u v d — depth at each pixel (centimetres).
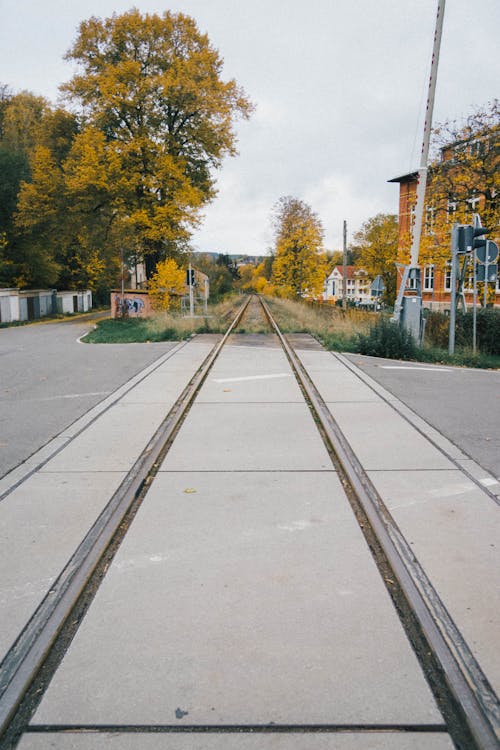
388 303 5700
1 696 229
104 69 3105
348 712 222
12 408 772
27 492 453
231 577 321
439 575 320
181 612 288
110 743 208
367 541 366
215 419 689
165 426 654
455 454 539
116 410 746
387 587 311
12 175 4197
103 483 471
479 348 1557
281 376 1004
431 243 2694
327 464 518
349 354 1329
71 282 5803
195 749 204
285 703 226
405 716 220
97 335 2117
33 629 272
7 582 316
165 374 1033
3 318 3981
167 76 2873
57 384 960
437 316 1695
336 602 296
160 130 3189
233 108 3172
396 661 251
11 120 4744
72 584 310
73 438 613
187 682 238
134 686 236
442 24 1369
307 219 4984
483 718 215
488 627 272
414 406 755
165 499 437
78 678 242
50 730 215
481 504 421
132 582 318
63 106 3186
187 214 3030
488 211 2328
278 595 302
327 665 248
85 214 3369
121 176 3045
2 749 206
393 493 442
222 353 1339
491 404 770
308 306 3825
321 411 720
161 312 2612
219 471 500
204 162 3425
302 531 379
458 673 240
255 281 13088
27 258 4562
